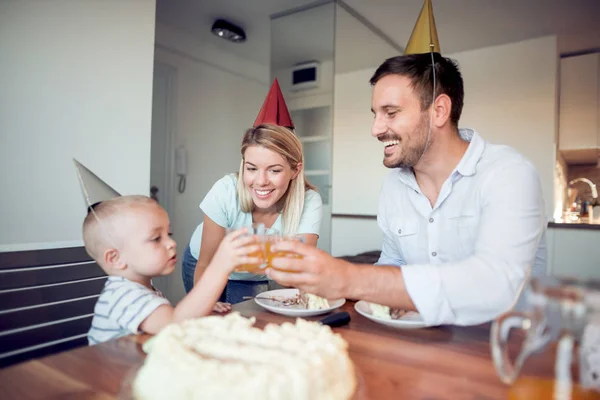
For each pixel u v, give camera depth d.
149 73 1.77
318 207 1.52
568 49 3.41
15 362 0.96
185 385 0.46
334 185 4.05
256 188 1.33
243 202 1.43
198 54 3.39
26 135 1.35
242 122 3.91
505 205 0.88
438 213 1.16
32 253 1.09
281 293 1.10
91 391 0.54
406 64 1.02
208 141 3.58
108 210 0.92
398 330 0.81
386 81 1.03
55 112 1.43
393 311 0.90
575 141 3.43
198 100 3.47
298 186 1.45
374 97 1.07
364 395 0.53
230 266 0.79
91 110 1.55
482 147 1.08
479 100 3.54
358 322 0.87
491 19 2.91
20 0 1.33
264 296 1.07
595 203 3.69
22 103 1.34
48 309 1.07
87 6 1.53
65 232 1.45
